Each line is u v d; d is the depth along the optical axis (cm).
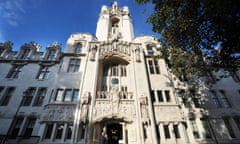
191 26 1169
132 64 1942
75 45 2184
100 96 1672
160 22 1288
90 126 1392
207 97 1809
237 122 1677
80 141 1312
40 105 1684
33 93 1805
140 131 1406
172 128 1493
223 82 2017
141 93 1669
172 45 1380
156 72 2008
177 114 1584
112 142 1487
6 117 1555
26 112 1603
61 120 1430
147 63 2058
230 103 1822
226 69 1316
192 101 1730
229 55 1176
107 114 1486
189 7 1098
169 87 1834
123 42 2169
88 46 2062
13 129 1508
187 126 1534
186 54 1391
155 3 1298
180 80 1919
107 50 2039
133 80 1789
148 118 1488
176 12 1170
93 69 1828
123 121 1533
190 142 1434
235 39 1048
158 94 1783
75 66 1936
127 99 1622
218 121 1617
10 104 1658
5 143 1384
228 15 942
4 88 1795
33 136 1341
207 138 1487
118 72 2008
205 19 1071
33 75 1944
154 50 2239
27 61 2069
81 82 1686
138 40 2366
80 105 1510
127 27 2723
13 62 2036
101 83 1848
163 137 1422
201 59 1361
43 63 2069
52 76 1942
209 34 1168
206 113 1648
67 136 1370
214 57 1278
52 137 1337
